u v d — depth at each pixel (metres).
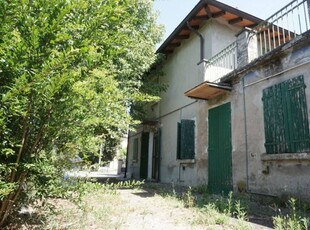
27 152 2.31
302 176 4.91
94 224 3.42
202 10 9.59
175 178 10.36
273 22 6.35
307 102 5.00
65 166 2.58
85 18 2.20
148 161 13.23
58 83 1.89
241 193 6.45
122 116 2.81
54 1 1.96
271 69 5.98
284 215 4.20
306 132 4.92
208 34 9.76
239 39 7.21
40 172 2.27
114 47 2.37
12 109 1.81
